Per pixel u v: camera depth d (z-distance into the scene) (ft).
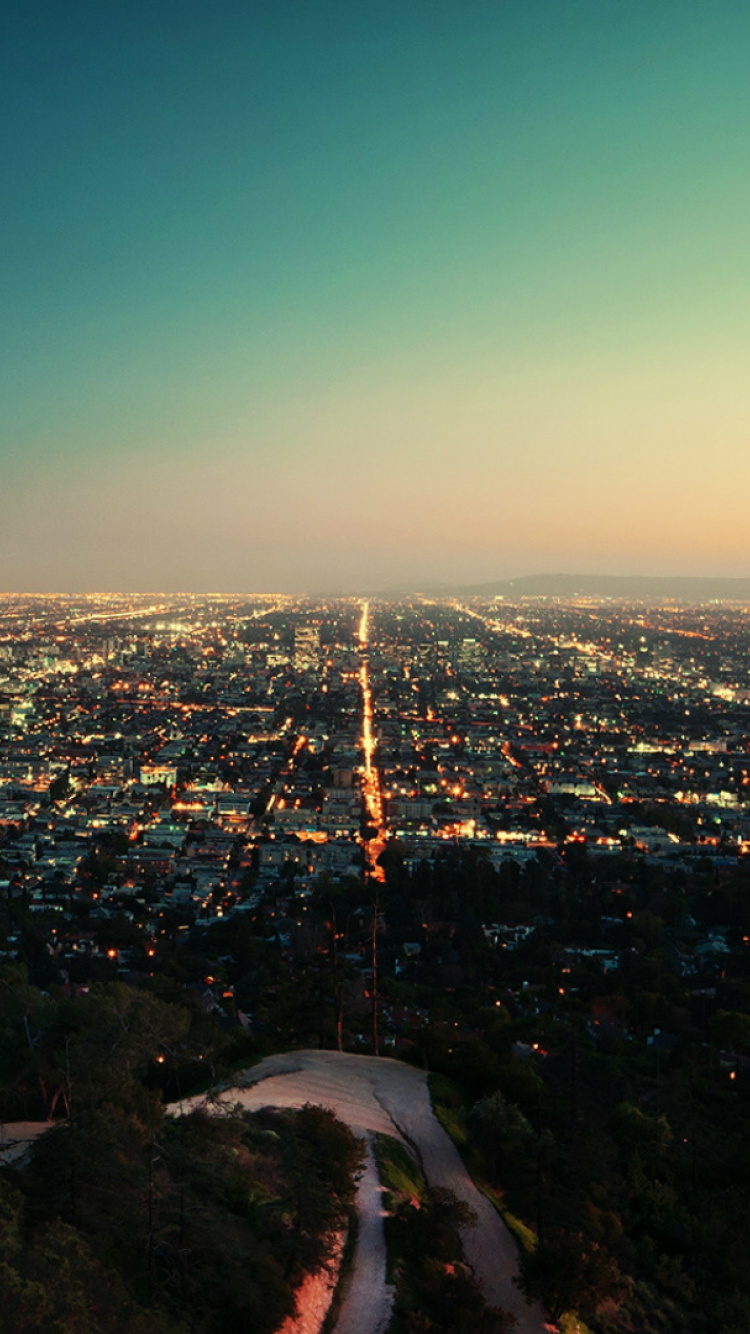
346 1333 144.77
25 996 260.21
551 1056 369.30
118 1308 118.62
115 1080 205.77
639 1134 252.62
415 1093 259.80
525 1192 203.62
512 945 575.79
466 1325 148.56
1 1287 105.50
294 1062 290.76
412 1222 174.40
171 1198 141.18
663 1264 201.57
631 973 494.59
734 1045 404.57
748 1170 249.96
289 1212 157.58
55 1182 144.87
